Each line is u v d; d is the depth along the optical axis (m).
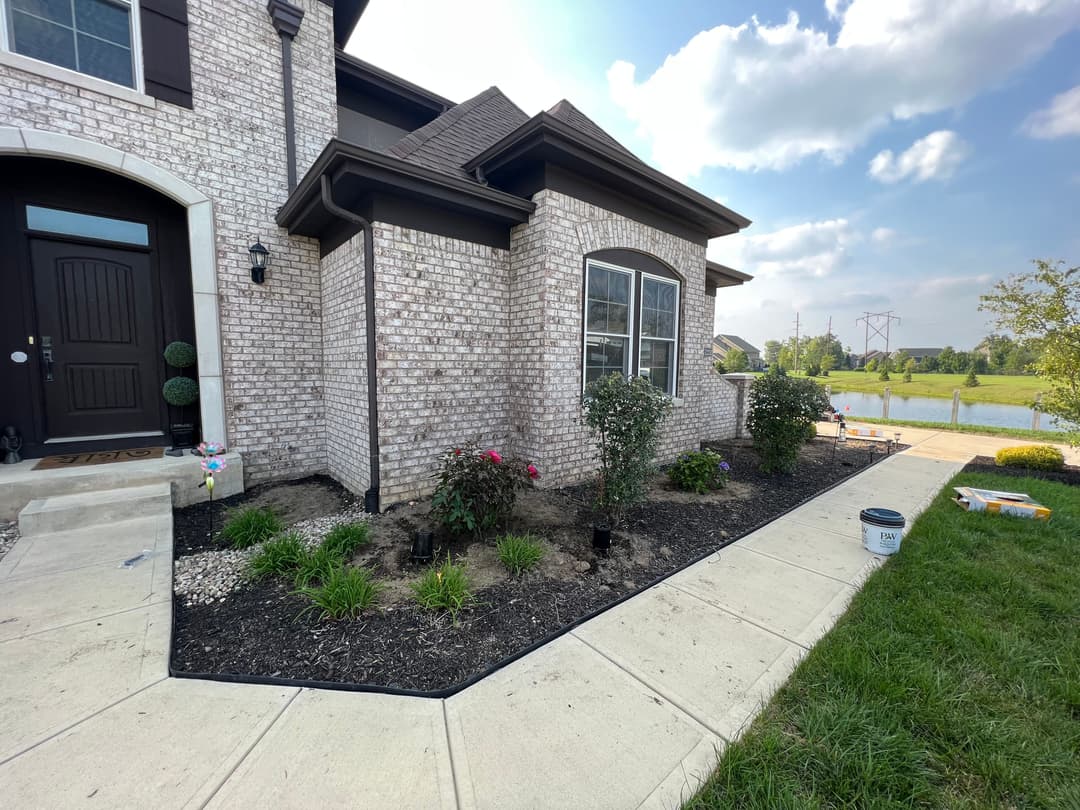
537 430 5.14
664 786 1.61
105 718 1.87
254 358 5.38
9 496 3.89
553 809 1.51
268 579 3.14
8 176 4.43
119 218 5.00
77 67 4.39
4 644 2.32
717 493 5.43
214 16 4.97
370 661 2.31
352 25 6.95
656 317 6.57
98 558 3.31
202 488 4.75
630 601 2.95
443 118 5.84
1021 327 6.73
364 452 4.75
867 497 5.36
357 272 4.68
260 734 1.81
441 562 3.39
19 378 4.60
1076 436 6.67
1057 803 1.53
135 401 5.22
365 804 1.51
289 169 5.48
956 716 1.90
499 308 5.32
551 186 4.92
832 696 2.05
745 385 9.77
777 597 3.01
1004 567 3.38
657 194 5.79
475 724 1.90
